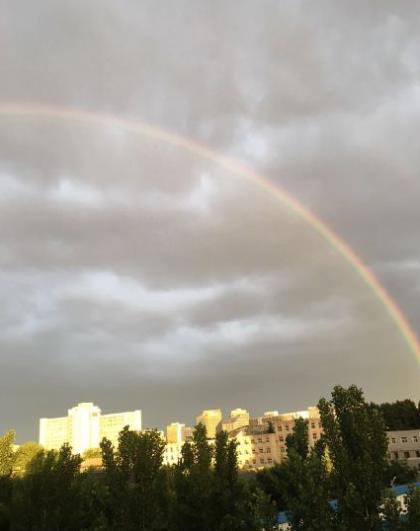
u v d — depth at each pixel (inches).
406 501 854.5
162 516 1011.9
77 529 1184.8
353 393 956.0
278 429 6392.7
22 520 1186.6
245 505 1105.4
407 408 5841.5
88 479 1364.4
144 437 1077.8
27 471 1457.9
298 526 919.7
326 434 923.4
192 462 1205.7
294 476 930.7
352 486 845.2
